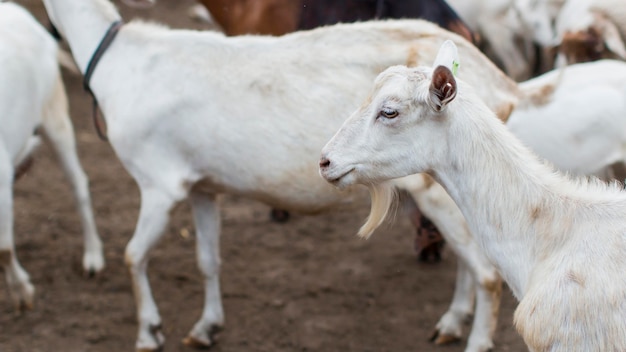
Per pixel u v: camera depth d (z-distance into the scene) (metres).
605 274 3.42
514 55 9.37
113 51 5.51
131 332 6.10
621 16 7.33
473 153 3.62
